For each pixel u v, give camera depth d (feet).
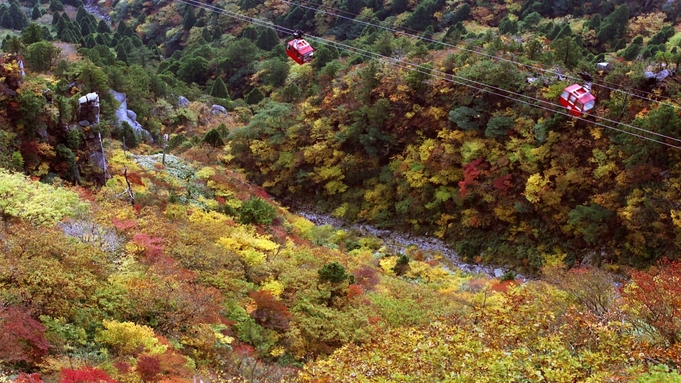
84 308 46.78
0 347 35.81
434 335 43.01
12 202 63.26
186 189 100.27
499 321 44.86
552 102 103.96
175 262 63.10
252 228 85.46
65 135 89.40
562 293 59.00
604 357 36.35
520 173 105.09
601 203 94.17
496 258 104.53
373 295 69.41
